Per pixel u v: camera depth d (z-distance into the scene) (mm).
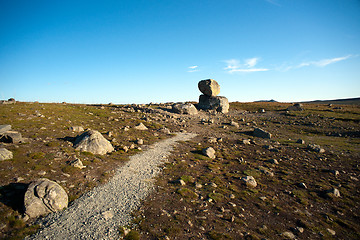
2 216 10570
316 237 11680
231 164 24281
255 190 17594
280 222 13109
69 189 14430
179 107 62469
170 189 16359
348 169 23734
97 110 52781
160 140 33781
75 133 28250
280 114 64312
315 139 38875
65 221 11125
